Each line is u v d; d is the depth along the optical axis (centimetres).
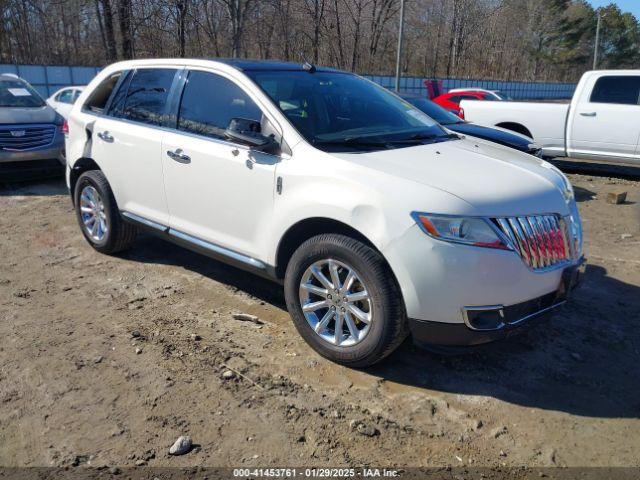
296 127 380
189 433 297
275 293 475
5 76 934
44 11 2684
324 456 282
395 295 324
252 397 328
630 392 342
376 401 327
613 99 984
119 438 293
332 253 344
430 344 329
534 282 325
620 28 7875
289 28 2991
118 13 2152
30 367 356
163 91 472
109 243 539
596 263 564
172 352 376
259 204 387
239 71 418
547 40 6856
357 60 3750
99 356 370
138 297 464
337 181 341
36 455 280
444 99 1981
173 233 462
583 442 296
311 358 371
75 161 557
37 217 697
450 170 346
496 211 315
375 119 432
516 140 815
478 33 5544
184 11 2203
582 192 900
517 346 392
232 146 404
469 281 307
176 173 444
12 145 813
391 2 3697
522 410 322
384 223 317
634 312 450
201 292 475
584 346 395
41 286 484
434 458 283
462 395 335
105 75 549
